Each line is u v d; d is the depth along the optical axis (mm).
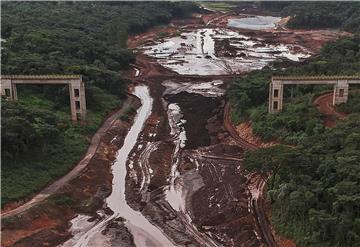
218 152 112688
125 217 86625
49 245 77000
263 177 94688
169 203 91312
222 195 91875
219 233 80625
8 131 89938
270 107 117562
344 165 73000
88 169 99938
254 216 83125
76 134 113125
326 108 116500
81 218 85938
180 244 78000
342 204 67062
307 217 72375
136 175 102875
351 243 65875
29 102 121000
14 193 84875
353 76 117438
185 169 105000
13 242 75312
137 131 128500
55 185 91938
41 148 97688
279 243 74812
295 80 115188
